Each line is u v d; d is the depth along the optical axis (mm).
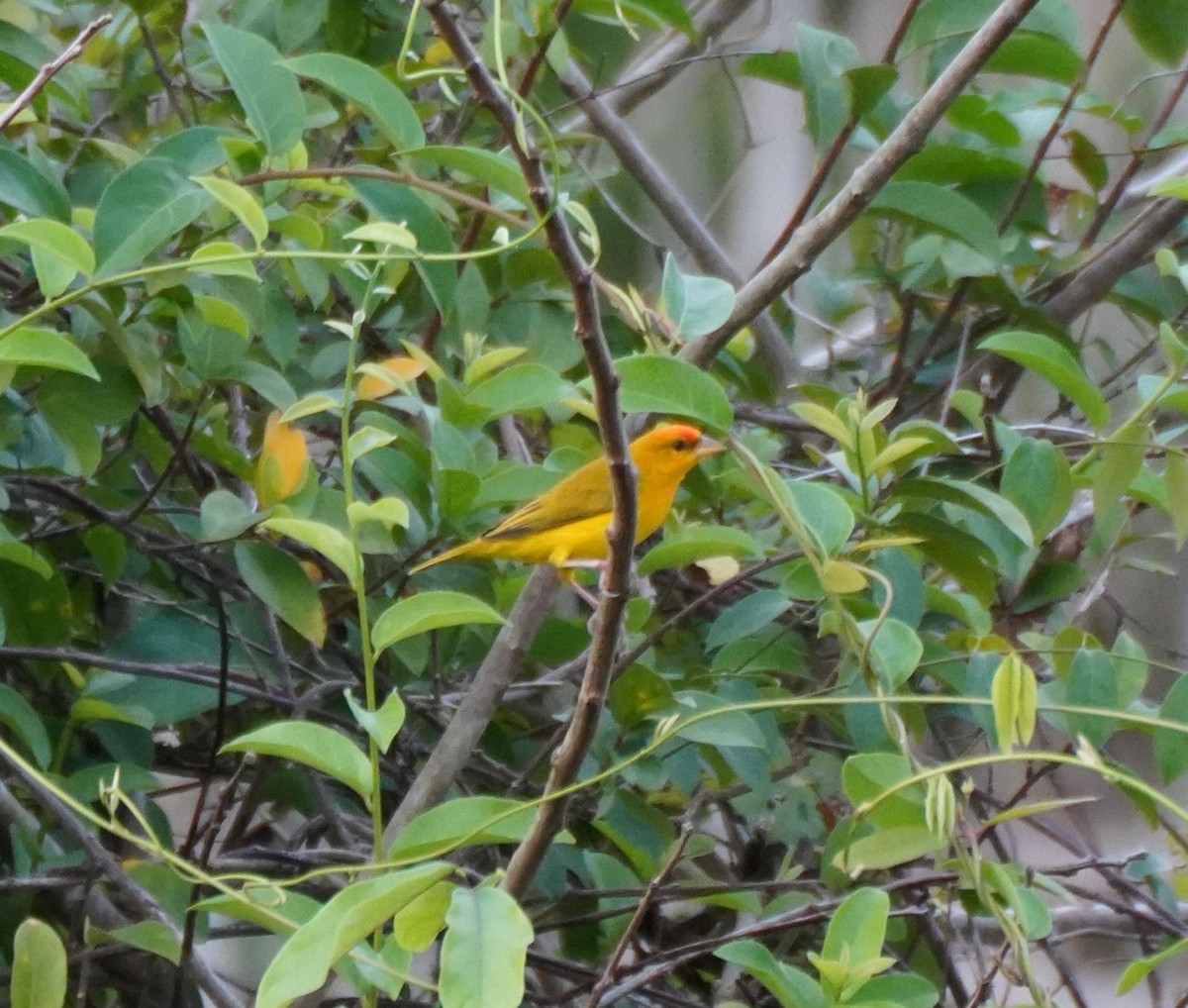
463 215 7750
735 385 8555
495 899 3109
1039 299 8367
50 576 5539
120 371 5602
